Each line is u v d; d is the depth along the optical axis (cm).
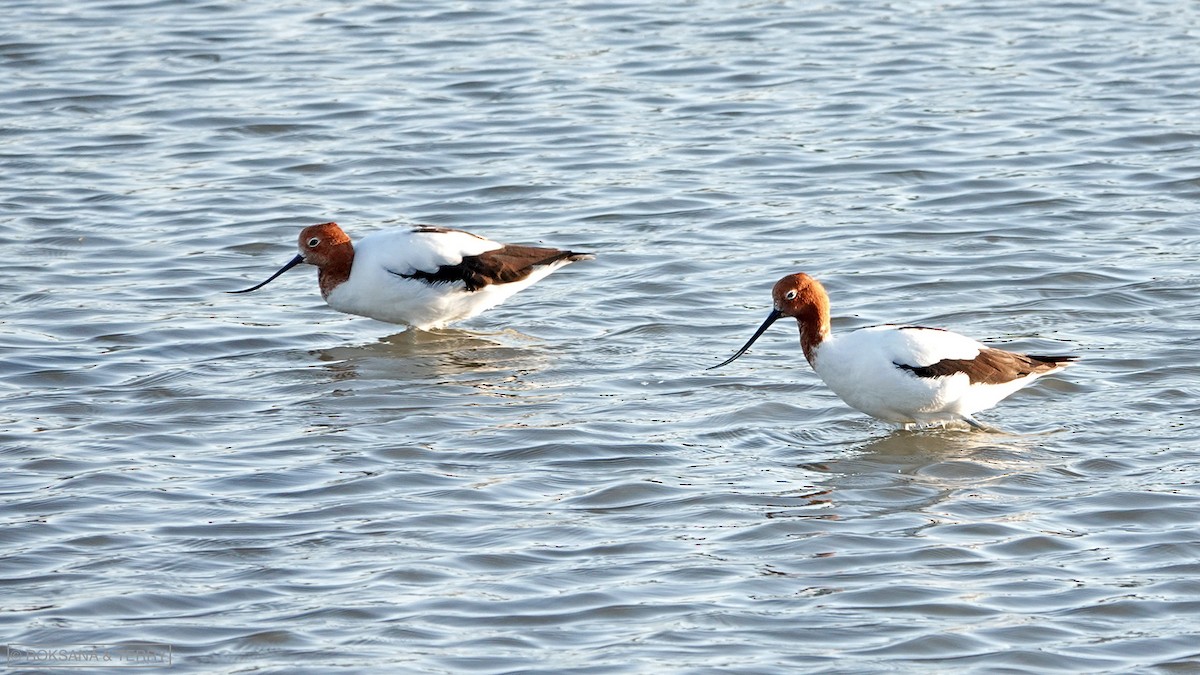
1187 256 1920
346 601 1148
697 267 1938
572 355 1681
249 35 2930
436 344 1725
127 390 1582
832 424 1500
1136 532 1259
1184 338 1672
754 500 1325
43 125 2486
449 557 1221
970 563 1210
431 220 2123
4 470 1377
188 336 1739
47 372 1623
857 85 2633
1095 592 1162
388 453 1423
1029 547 1236
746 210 2130
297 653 1074
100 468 1384
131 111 2550
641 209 2139
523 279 1753
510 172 2288
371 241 1745
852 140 2391
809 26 2958
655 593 1165
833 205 2147
